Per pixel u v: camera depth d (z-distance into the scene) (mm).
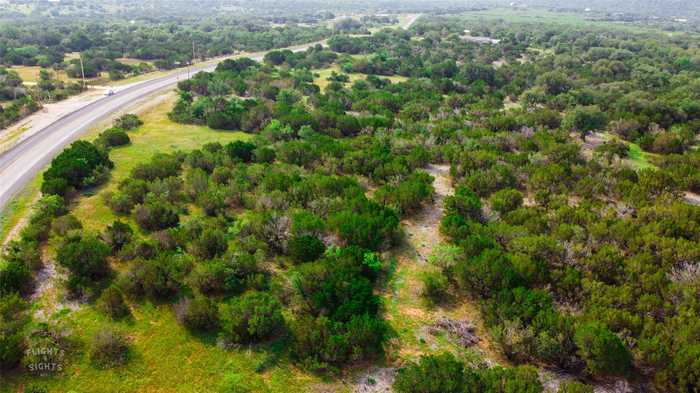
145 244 26766
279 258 27797
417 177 37781
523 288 22844
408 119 55125
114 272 25797
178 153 43312
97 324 22125
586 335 19547
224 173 37656
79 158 37969
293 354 20594
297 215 30297
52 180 33938
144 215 30391
